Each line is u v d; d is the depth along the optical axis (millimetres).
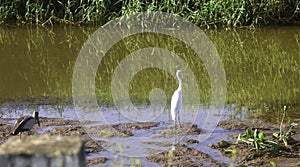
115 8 67625
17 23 67125
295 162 28594
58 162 10648
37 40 62188
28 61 53844
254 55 55031
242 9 63969
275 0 64562
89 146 31531
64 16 67062
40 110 39031
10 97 42562
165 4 65688
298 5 64688
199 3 66750
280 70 49656
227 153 30172
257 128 34344
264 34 62312
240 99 41312
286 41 59688
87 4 67875
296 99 41219
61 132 33719
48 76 48531
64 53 56844
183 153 30297
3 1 68000
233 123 35406
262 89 44062
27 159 10625
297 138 32156
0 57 55375
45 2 68125
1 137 33188
